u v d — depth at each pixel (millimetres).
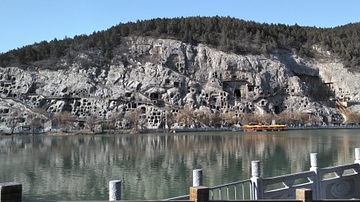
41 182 42094
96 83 197750
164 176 44812
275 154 65125
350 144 84688
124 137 126312
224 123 191250
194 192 14781
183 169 49750
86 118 175625
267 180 21375
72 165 54781
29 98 186125
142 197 34375
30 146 88375
